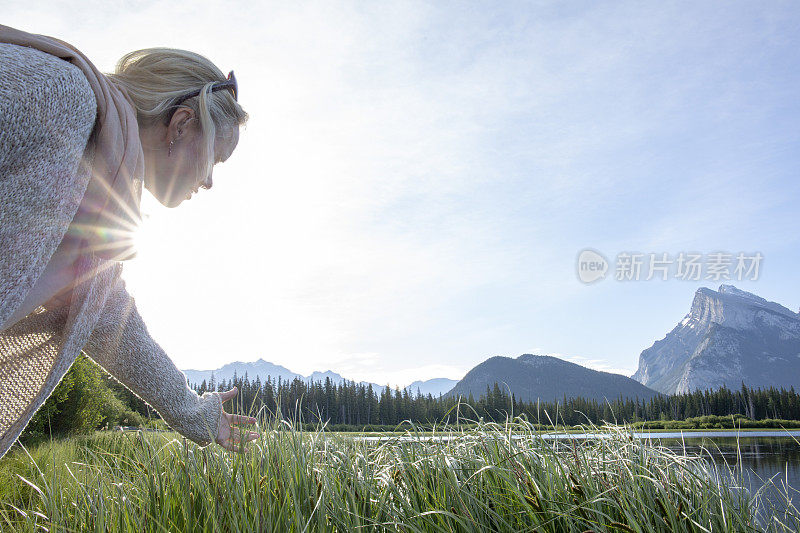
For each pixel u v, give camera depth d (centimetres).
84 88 83
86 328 104
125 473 230
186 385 164
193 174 116
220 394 178
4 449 108
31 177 74
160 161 113
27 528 181
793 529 164
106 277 107
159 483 188
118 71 109
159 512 177
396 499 197
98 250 100
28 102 70
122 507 179
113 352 146
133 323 149
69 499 210
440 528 171
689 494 194
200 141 114
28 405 106
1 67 70
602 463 205
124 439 267
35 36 83
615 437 235
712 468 209
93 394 1312
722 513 168
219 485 183
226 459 205
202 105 110
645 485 186
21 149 71
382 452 251
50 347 118
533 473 203
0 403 114
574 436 238
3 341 113
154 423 242
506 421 250
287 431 250
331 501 181
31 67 74
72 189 84
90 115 84
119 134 93
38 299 96
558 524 176
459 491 185
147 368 150
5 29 80
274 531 161
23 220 75
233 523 157
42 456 312
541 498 175
